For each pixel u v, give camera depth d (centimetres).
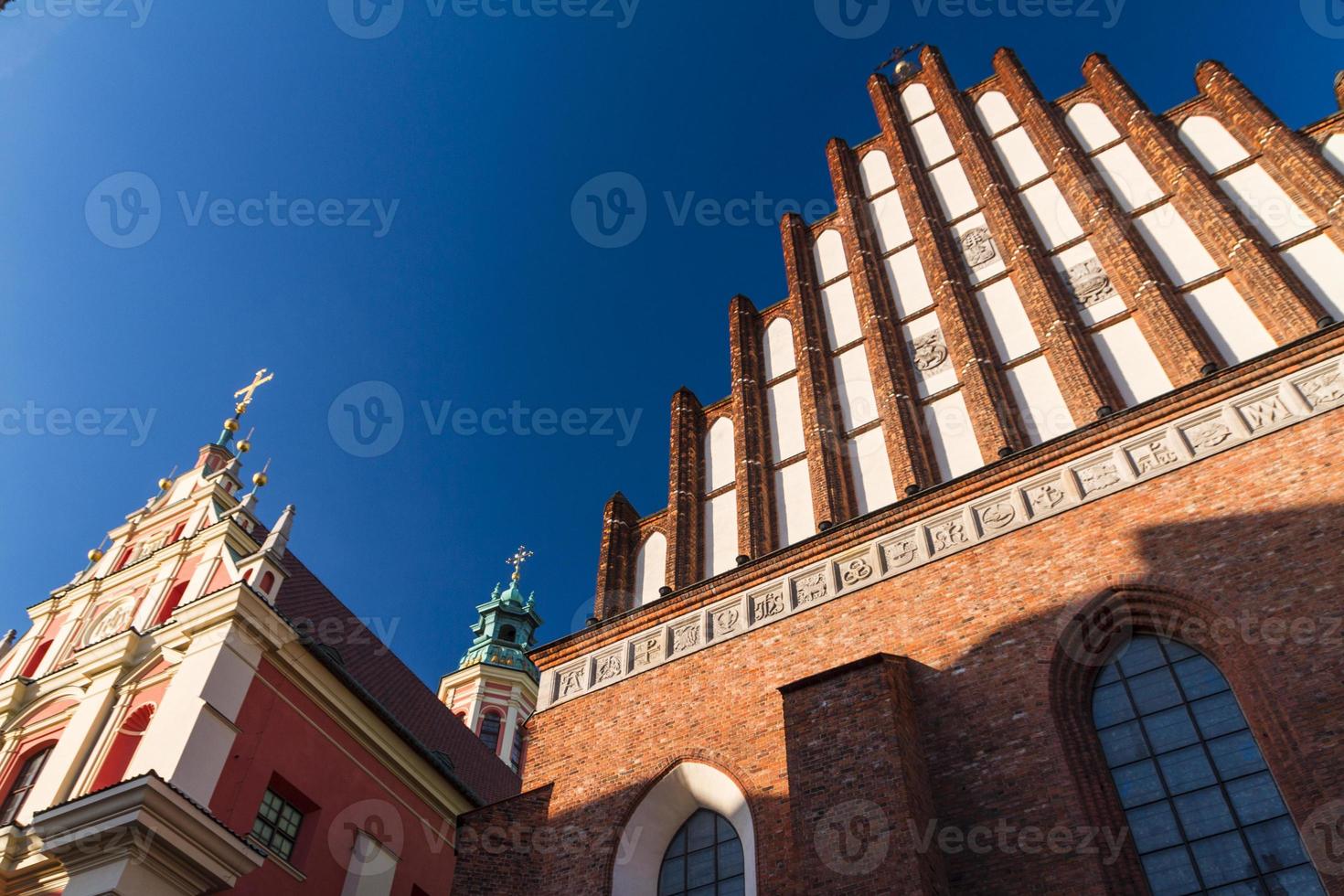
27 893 2400
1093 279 2119
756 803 1623
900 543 1848
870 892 1306
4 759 2798
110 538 3606
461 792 3253
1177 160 2202
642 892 1664
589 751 1898
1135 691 1494
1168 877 1313
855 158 2934
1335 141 2059
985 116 2777
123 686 2791
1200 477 1617
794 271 2672
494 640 6956
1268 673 1369
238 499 3578
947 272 2348
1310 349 1644
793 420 2319
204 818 2189
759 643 1864
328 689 2875
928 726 1569
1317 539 1444
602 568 2256
